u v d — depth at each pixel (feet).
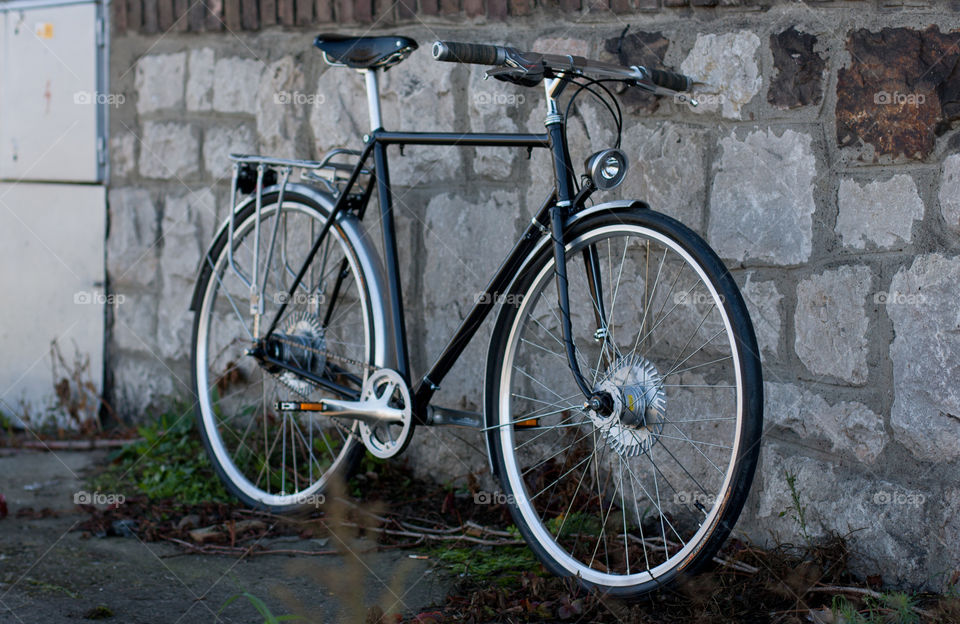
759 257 7.91
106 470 11.47
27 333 13.85
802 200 7.60
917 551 6.95
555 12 9.15
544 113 9.29
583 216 7.21
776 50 7.69
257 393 11.80
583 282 8.93
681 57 8.31
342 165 9.25
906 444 7.04
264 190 9.96
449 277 10.11
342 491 9.30
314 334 9.39
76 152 13.52
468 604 7.16
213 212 12.41
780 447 7.89
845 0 7.30
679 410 8.41
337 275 10.29
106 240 13.53
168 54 12.70
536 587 7.30
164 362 13.11
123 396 13.56
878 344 7.19
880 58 7.10
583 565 7.36
